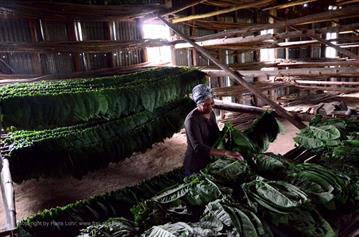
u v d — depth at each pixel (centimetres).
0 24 495
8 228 219
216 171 209
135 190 279
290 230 165
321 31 529
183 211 182
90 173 502
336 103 714
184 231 149
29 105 340
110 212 250
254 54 939
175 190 195
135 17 632
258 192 182
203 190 188
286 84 812
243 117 762
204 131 271
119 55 661
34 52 533
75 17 563
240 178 205
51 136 401
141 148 512
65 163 396
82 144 421
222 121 737
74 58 592
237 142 265
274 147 589
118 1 595
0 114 308
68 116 378
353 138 287
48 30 550
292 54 1029
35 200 412
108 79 509
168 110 583
